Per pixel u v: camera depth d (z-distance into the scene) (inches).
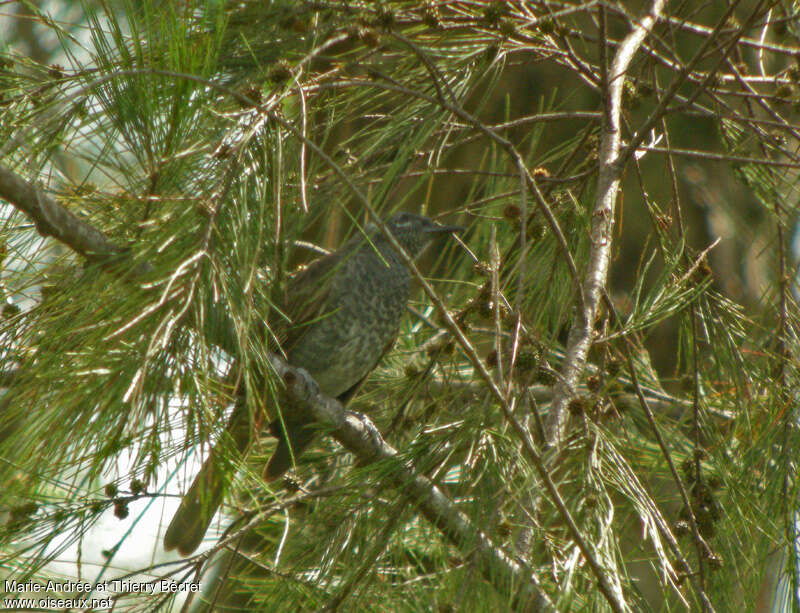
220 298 165.3
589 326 215.5
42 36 334.6
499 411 203.9
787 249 257.9
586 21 395.9
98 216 198.4
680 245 238.1
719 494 232.7
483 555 184.4
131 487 186.1
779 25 249.9
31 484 156.9
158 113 179.3
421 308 374.0
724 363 240.5
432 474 205.0
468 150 409.7
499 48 230.7
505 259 245.6
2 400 161.9
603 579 167.6
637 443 237.0
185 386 153.2
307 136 207.2
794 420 222.2
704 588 197.6
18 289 189.2
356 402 335.3
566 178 254.7
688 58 389.7
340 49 247.0
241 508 203.3
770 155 269.0
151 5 192.1
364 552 201.6
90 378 148.6
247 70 220.5
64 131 196.9
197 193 177.0
